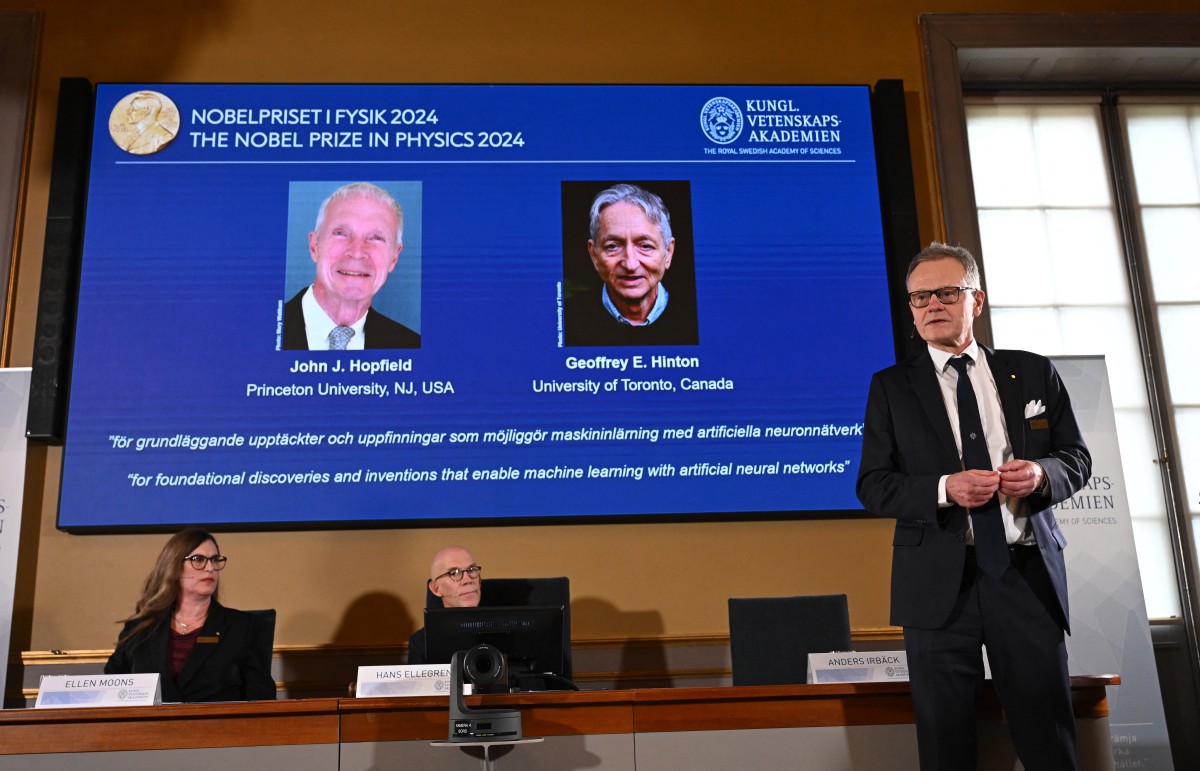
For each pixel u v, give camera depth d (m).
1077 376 4.07
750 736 2.37
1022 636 2.12
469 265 4.15
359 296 4.09
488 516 3.95
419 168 4.23
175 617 3.07
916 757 2.38
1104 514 3.91
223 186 4.16
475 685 2.34
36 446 4.01
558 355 4.09
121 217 4.11
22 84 4.30
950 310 2.31
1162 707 3.75
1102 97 4.79
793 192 4.28
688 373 4.10
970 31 4.59
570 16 4.53
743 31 4.55
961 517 2.19
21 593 3.88
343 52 4.43
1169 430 4.44
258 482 3.93
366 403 4.01
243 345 4.03
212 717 2.33
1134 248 4.62
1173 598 4.31
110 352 3.98
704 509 3.99
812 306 4.18
